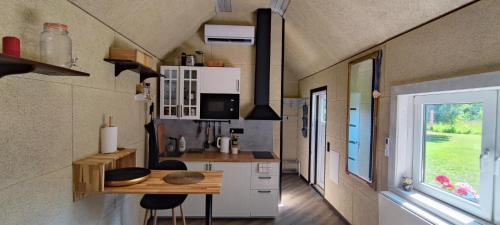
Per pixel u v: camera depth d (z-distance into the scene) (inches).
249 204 131.5
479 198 67.1
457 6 66.6
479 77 60.1
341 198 137.4
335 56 140.8
